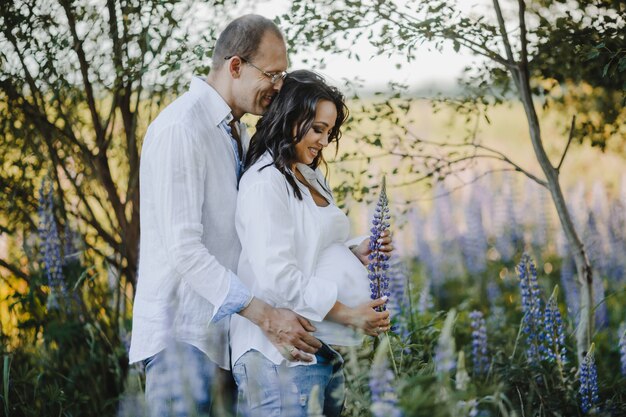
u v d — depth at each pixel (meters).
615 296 5.73
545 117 4.93
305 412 2.96
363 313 2.98
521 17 4.04
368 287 3.13
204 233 3.14
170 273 3.08
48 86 4.25
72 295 4.45
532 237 6.73
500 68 4.33
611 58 3.67
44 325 4.46
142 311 3.12
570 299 5.20
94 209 4.99
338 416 3.10
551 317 3.76
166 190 2.98
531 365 3.78
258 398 2.90
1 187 4.52
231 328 3.16
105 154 4.54
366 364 3.01
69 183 4.70
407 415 2.37
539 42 4.20
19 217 4.62
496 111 12.96
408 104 4.34
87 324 4.20
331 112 3.04
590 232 5.85
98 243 4.82
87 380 4.30
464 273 6.61
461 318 5.35
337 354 2.97
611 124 4.62
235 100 3.20
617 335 4.70
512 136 10.73
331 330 3.01
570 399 3.60
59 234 4.60
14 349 4.44
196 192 3.01
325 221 3.07
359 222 6.68
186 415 3.01
